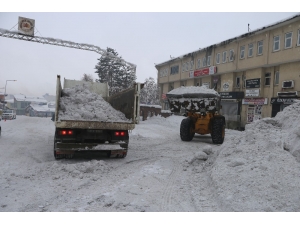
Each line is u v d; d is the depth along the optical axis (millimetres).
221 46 31203
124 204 4293
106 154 8609
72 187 5102
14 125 22047
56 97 7016
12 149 9156
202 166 6762
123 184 5391
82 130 7383
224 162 5961
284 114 7648
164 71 44312
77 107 7926
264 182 4570
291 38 22859
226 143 7355
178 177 6062
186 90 13125
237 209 3992
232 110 29547
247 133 6977
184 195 4812
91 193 4793
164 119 26906
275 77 25109
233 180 4922
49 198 4500
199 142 12516
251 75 27234
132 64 29719
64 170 6250
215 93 12359
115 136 7539
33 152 8711
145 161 7820
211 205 4309
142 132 16953
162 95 44969
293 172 4723
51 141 11617
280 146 5887
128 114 7973
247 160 5645
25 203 4258
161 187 5273
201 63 34844
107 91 11062
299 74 22469
